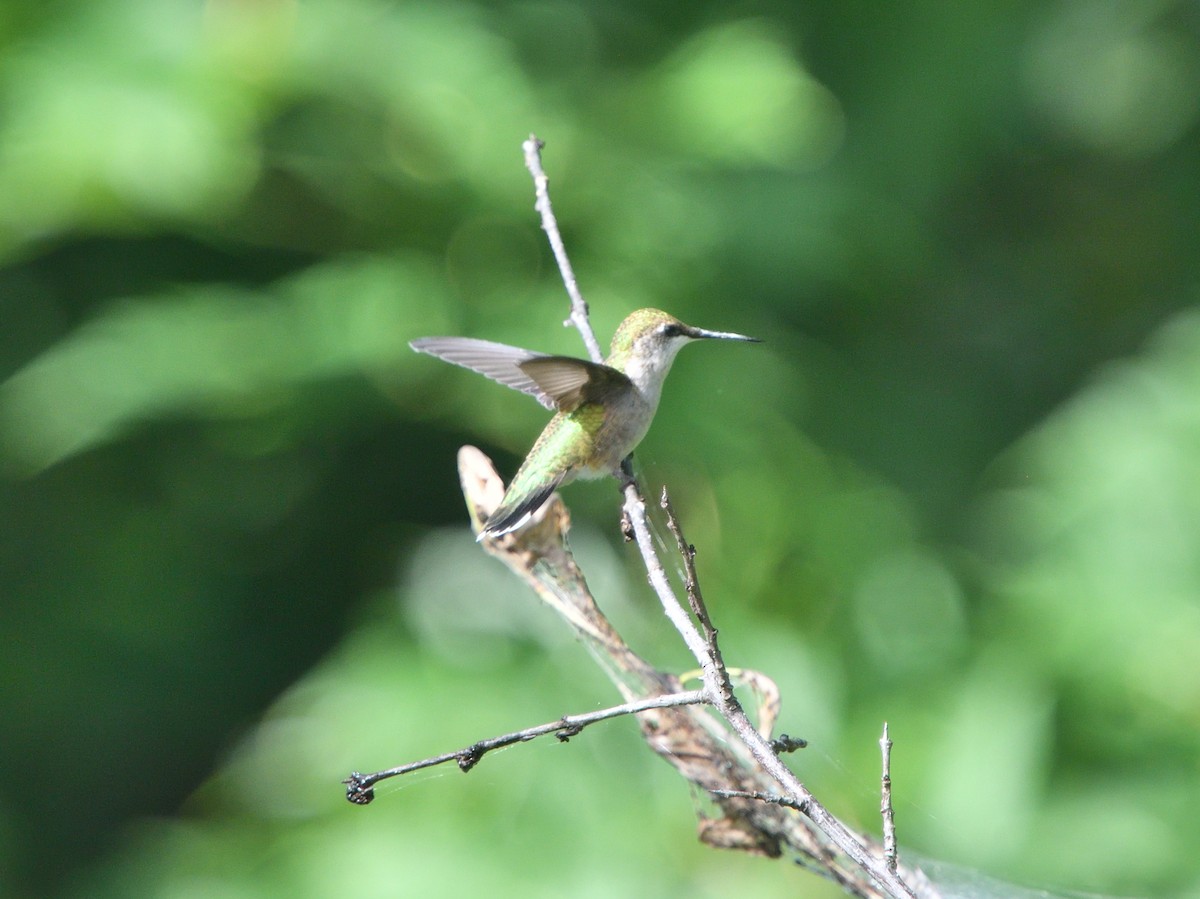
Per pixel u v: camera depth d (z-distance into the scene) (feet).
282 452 38.29
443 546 34.86
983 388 44.62
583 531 33.94
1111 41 47.44
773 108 36.86
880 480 38.42
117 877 33.73
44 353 38.60
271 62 33.50
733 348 35.99
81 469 38.93
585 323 20.29
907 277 41.65
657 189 36.11
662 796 30.37
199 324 34.78
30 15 34.71
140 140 32.45
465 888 29.25
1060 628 32.07
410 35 35.40
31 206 33.09
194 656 40.68
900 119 41.34
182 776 41.65
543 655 32.45
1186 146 46.80
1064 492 33.86
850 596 34.63
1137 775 30.86
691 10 41.63
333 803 31.73
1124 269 47.21
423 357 34.12
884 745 13.58
